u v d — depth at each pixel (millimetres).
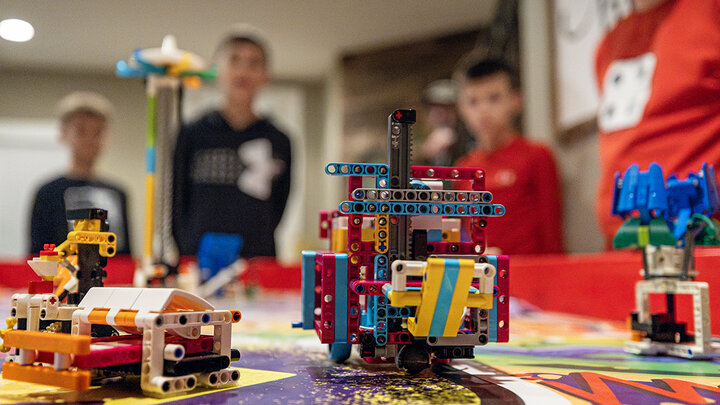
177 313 1101
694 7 2566
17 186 7352
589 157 3559
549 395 1100
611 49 3174
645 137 2805
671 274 1675
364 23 6164
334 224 1608
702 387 1187
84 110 6777
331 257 1354
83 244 1316
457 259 1238
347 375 1304
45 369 1053
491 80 4391
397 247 1329
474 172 1377
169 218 3168
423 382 1223
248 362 1503
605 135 3184
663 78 2693
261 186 5594
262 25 6219
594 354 1685
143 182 7492
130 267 5047
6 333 1126
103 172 7402
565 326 2518
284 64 7352
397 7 5781
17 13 5867
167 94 3090
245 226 5469
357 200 1279
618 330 2363
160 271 2979
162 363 1069
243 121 5605
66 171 7418
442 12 5895
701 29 2523
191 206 5430
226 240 4215
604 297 2693
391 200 1291
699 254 2115
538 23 4293
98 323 1156
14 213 7336
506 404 1025
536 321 2748
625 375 1326
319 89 7941
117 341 1175
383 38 6551
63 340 1024
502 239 4035
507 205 4035
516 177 3996
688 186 1662
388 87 6621
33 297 1201
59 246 1306
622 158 2973
